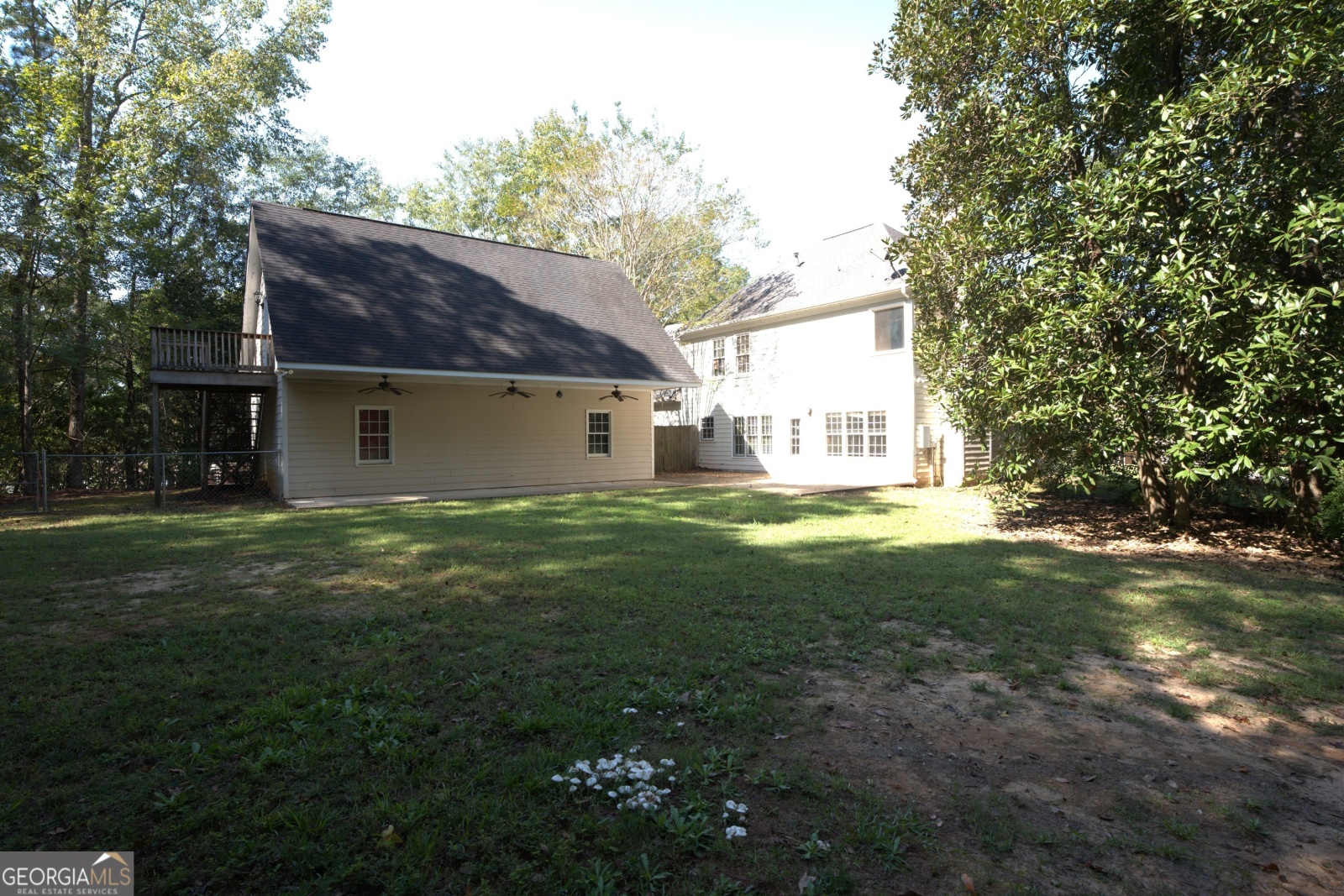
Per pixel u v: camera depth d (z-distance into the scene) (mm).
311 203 30609
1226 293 7598
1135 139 9438
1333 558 8695
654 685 3979
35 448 22094
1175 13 8422
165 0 21531
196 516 11805
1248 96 7551
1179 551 9164
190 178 23062
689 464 24672
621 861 2455
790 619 5441
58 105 18188
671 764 3039
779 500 14289
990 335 10312
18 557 7770
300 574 6910
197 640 4703
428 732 3377
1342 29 7016
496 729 3412
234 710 3609
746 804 2812
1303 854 2645
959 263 10531
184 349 14617
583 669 4258
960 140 10891
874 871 2443
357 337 14203
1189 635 5285
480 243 20016
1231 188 8008
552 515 11781
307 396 14688
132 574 6879
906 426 17516
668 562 7551
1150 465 10844
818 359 20219
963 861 2518
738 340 23391
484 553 8023
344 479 15172
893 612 5723
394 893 2244
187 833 2553
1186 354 8531
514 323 17359
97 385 22328
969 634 5160
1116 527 11000
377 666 4242
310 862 2373
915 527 10742
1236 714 3924
